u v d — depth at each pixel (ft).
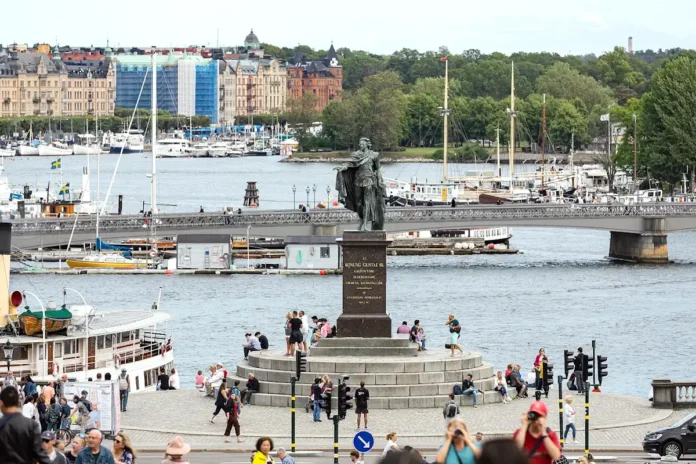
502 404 476.13
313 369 474.08
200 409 476.95
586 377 406.41
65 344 532.32
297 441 419.95
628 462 387.14
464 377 476.54
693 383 482.28
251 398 476.95
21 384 468.75
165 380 539.29
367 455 393.70
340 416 377.30
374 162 494.18
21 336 528.63
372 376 467.93
